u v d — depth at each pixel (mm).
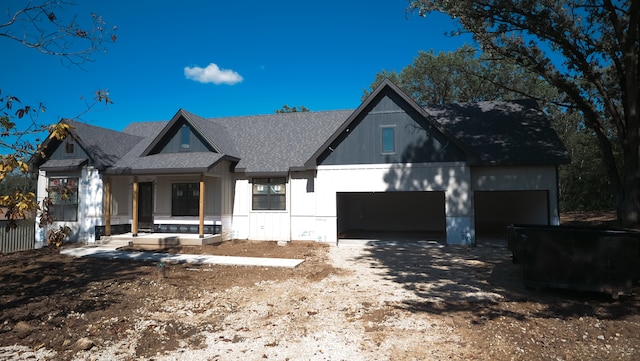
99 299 7738
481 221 22156
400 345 5379
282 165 17078
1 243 14492
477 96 37062
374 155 16188
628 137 15086
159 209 17625
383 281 9305
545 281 7727
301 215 16938
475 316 6562
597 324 6051
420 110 15648
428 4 16328
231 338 5719
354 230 22406
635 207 14820
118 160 17266
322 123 19906
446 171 15602
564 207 31797
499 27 16891
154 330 6043
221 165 16891
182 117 17344
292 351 5227
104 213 16625
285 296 8000
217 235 16484
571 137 33031
